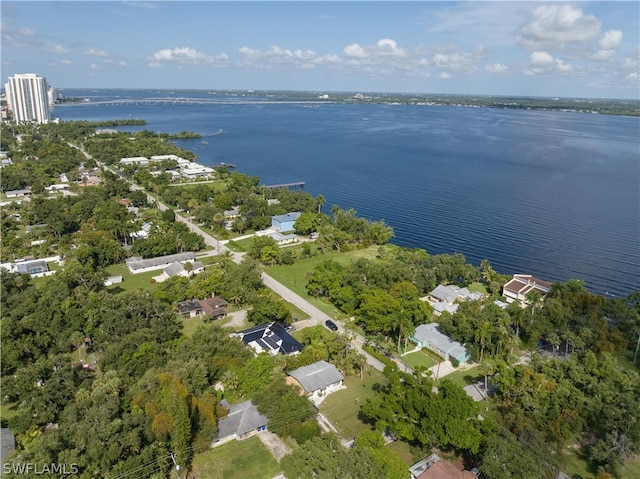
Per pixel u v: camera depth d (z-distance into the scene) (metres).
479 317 103.12
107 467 62.22
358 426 78.56
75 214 184.25
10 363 89.44
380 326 105.19
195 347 90.00
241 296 122.69
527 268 159.12
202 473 68.00
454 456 72.31
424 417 70.81
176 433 66.38
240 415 77.19
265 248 152.62
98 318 101.88
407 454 72.38
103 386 75.81
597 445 70.44
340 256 164.50
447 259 146.50
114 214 182.50
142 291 117.12
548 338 101.81
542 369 85.06
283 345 100.12
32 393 77.00
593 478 68.25
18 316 102.25
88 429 64.62
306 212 190.75
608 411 72.19
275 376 84.50
